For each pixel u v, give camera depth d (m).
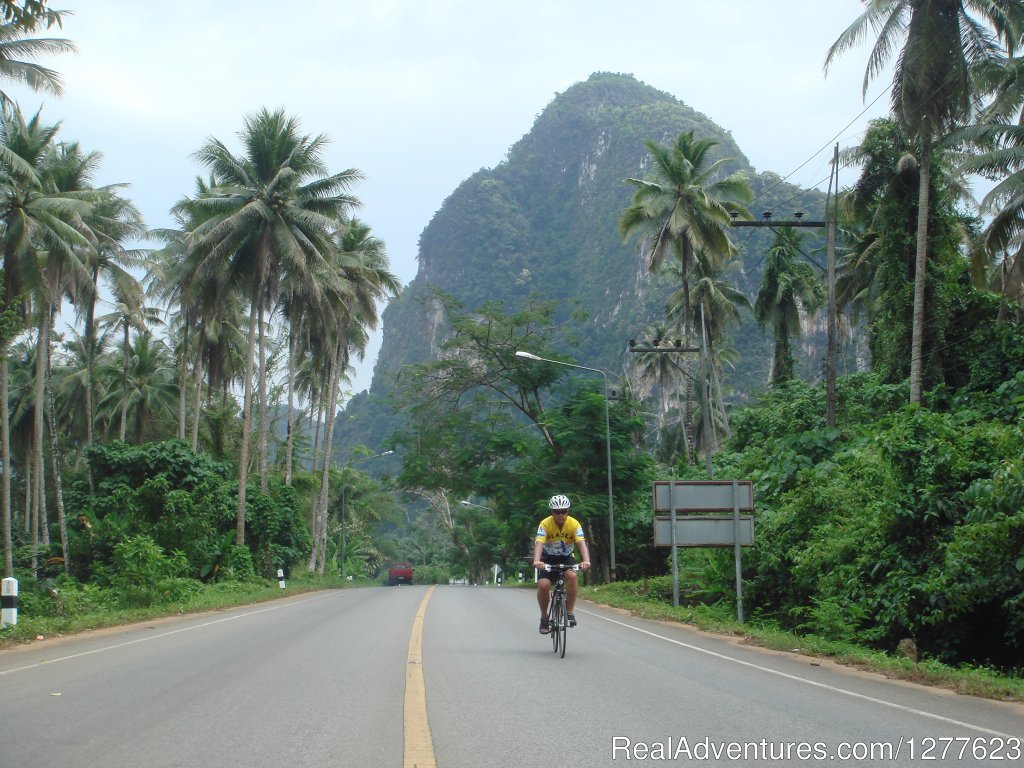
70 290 33.81
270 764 5.48
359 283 44.78
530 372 41.22
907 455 15.34
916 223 28.88
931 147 24.72
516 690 8.26
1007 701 8.62
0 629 13.73
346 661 10.34
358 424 143.25
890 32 23.39
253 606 22.89
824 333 95.12
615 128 164.62
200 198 34.09
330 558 65.06
